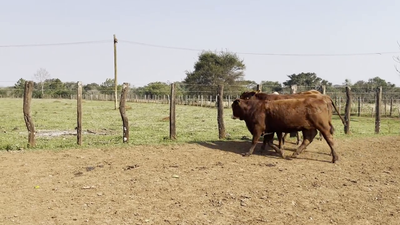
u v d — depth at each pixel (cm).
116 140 1412
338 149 1153
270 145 1062
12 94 6575
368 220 601
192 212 626
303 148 1034
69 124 2206
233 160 983
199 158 995
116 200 681
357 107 3509
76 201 674
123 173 848
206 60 6481
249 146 1157
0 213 614
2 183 767
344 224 585
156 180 797
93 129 1938
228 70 6431
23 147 1139
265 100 1034
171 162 948
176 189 743
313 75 5922
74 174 837
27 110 1136
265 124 1025
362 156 1065
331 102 1041
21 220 587
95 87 7975
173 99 1309
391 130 1886
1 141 1393
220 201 676
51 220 589
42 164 911
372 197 712
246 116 1057
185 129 1944
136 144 1178
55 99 6575
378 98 1588
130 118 2723
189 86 6581
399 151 1134
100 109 3784
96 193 717
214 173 857
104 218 598
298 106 987
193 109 4053
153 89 6819
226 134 1528
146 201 677
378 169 925
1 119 2466
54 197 694
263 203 671
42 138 1524
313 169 914
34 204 657
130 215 611
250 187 759
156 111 3594
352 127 2098
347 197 710
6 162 920
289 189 752
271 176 842
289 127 998
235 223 584
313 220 599
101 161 946
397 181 820
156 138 1475
